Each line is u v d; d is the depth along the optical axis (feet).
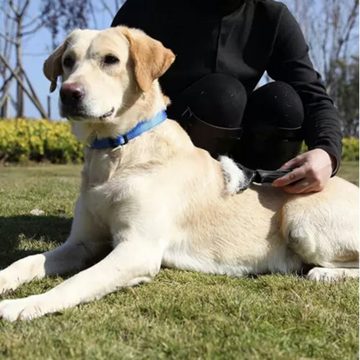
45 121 45.42
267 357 6.65
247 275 10.56
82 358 6.45
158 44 10.29
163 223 9.78
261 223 10.69
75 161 42.63
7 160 40.06
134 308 8.18
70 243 10.40
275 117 12.42
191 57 12.87
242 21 12.73
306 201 10.64
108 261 9.02
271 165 13.30
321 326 7.70
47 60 10.91
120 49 9.93
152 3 13.17
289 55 12.82
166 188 9.88
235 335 7.22
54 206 17.84
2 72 65.21
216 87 12.39
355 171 36.86
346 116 95.50
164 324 7.59
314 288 9.38
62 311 7.88
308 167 10.44
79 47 10.04
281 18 12.78
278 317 7.95
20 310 7.70
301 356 6.81
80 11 59.21
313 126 11.79
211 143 12.72
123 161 9.85
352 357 6.86
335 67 87.25
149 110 10.08
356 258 10.68
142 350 6.79
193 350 6.75
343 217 10.56
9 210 16.97
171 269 10.26
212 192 10.46
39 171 33.60
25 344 6.74
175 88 13.06
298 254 10.74
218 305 8.30
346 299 8.84
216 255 10.41
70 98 9.36
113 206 9.75
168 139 10.19
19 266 9.41
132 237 9.50
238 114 12.51
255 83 13.21
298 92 12.59
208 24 12.73
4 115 66.49
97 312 7.93
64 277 9.84
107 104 9.58
